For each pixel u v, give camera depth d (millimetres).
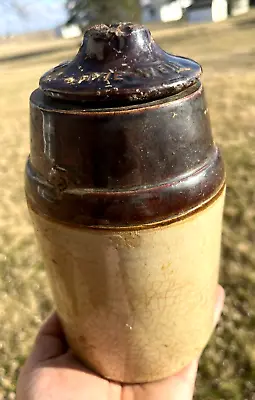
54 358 258
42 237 201
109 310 205
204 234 193
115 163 170
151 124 168
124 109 165
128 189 173
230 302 523
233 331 489
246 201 697
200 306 217
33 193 193
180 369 238
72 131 170
